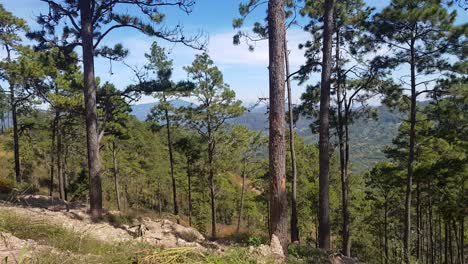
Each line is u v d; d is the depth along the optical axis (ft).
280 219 26.32
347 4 55.67
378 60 53.16
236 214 168.14
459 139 60.54
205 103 81.92
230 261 15.78
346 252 59.31
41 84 70.79
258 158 103.76
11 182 54.39
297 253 30.81
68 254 13.94
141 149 151.74
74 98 69.21
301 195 102.53
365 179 107.34
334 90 58.08
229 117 83.92
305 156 102.78
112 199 136.87
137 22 40.65
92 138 39.78
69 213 36.68
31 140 115.55
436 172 69.92
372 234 133.08
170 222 42.93
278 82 26.48
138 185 170.50
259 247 24.26
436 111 58.95
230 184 139.33
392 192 107.04
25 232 19.10
